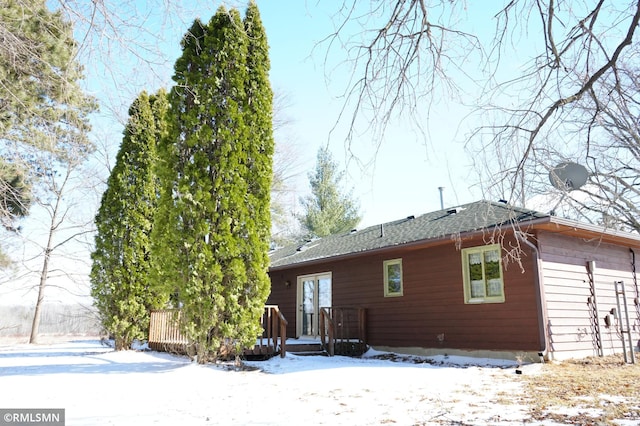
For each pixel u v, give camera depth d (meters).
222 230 9.54
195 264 9.27
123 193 13.69
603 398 5.93
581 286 11.12
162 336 12.88
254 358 10.94
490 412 5.30
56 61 5.50
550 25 3.46
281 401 6.15
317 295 16.08
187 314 9.38
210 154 9.93
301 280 16.95
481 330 11.05
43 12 4.96
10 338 25.45
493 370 9.02
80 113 7.28
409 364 10.62
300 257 17.05
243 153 9.97
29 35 5.19
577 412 5.18
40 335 27.20
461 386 7.14
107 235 13.59
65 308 27.66
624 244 12.59
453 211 14.59
